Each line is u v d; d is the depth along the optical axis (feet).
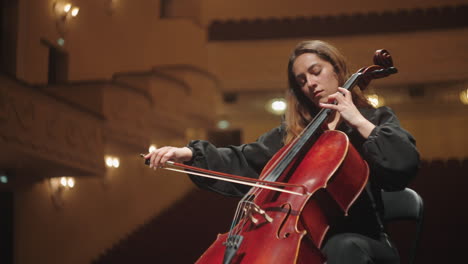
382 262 5.33
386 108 6.01
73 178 28.48
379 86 37.93
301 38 38.47
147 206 34.99
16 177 25.91
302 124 6.40
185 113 36.70
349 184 5.42
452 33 36.65
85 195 29.55
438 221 27.04
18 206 26.45
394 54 37.14
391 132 5.37
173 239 28.99
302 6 38.50
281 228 4.96
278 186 5.44
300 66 6.11
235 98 40.24
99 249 30.48
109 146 30.12
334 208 5.50
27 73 25.90
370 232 5.74
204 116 37.86
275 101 39.45
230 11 39.34
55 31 27.99
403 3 37.14
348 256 5.09
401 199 6.43
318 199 5.40
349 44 37.32
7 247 26.11
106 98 28.37
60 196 27.84
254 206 4.98
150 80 34.09
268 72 38.50
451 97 38.22
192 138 40.86
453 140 38.09
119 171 32.50
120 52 34.06
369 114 6.00
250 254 4.78
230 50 39.11
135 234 29.43
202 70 37.81
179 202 32.50
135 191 33.91
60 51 28.55
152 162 5.83
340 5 37.83
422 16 36.96
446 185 29.01
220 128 41.37
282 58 38.40
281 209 5.16
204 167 6.13
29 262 26.32
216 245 5.15
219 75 38.96
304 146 5.84
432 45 36.78
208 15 39.45
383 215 5.99
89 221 29.84
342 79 6.17
